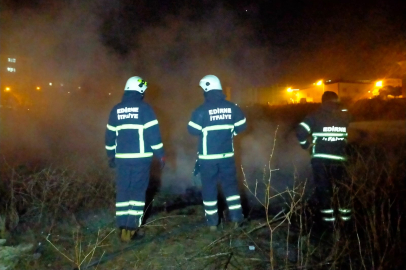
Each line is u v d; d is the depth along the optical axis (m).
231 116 4.77
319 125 4.98
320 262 3.83
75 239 4.54
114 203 5.75
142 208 4.62
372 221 4.24
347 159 5.12
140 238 4.62
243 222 5.03
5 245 4.35
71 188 5.79
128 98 4.60
